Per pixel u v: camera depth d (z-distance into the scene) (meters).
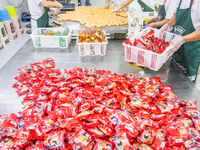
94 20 2.84
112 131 1.06
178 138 0.99
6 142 1.01
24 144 1.00
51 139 1.01
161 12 2.50
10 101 1.37
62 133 1.03
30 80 1.54
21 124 1.11
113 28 2.57
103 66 1.88
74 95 1.31
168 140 1.01
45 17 2.84
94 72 1.63
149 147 0.98
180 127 1.07
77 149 0.98
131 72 1.78
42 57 2.04
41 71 1.68
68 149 1.01
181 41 1.65
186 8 1.78
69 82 1.46
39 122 1.10
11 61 1.94
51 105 1.25
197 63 1.80
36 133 1.04
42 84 1.50
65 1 4.62
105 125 1.07
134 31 2.32
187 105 1.26
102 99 1.31
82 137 1.00
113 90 1.34
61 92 1.37
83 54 2.07
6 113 1.26
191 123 1.13
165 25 2.17
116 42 2.50
